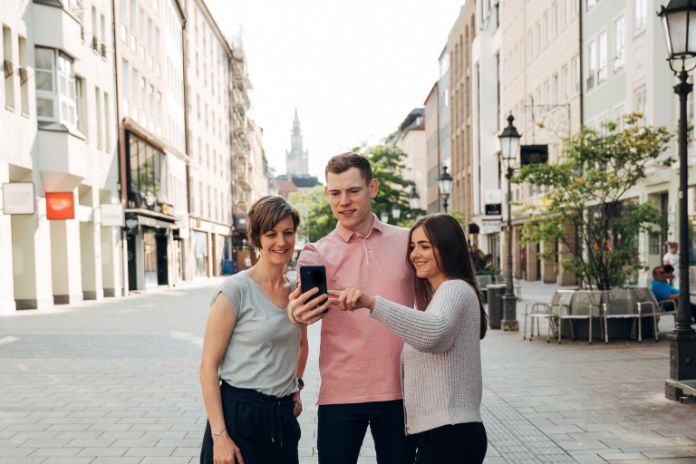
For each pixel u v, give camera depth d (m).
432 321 2.67
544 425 6.11
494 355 10.20
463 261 3.00
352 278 3.27
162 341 12.57
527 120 32.44
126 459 5.34
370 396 3.16
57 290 22.45
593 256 11.97
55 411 6.94
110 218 25.56
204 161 53.22
